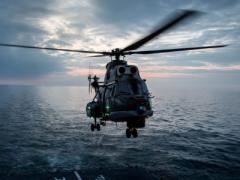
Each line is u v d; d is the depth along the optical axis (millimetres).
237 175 42062
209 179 40062
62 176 27891
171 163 50250
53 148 65375
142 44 10805
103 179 27375
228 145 69438
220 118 146000
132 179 27688
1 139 76250
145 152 61125
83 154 59125
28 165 48531
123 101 11867
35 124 114188
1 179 27047
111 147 67438
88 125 113375
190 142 74438
